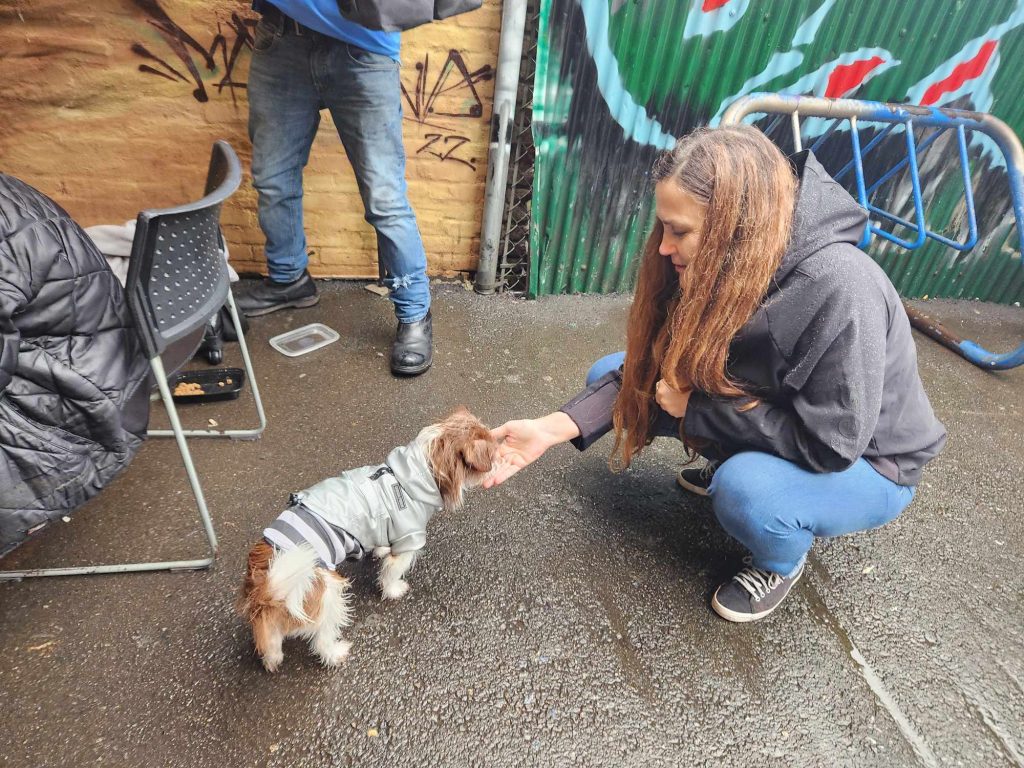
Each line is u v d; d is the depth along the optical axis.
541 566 2.09
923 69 3.62
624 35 3.10
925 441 1.77
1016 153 3.11
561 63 3.13
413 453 1.71
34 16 2.74
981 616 2.08
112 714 1.54
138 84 2.99
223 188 1.68
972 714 1.76
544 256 3.76
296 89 2.72
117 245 2.72
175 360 1.85
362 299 3.63
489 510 2.29
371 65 2.50
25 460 1.37
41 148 3.07
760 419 1.69
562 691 1.71
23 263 1.29
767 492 1.71
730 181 1.34
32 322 1.34
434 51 3.10
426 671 1.73
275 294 3.35
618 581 2.06
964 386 3.50
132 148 3.15
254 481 2.30
